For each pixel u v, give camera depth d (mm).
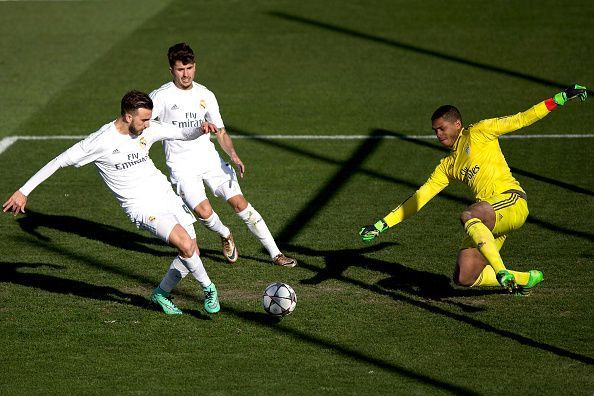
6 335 24922
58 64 54688
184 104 28750
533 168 38281
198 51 56844
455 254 30094
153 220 25078
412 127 44031
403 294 27109
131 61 54969
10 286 28312
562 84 49188
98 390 21750
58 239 32312
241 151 41594
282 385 21828
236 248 31422
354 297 27016
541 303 26281
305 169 39188
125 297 27422
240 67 53875
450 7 64562
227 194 29109
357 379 22062
